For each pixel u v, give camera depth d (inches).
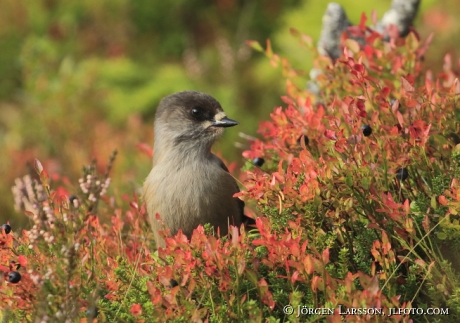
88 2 872.3
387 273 272.1
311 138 318.7
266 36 872.3
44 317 263.6
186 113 396.2
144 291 283.7
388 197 273.9
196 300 288.5
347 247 292.4
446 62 352.8
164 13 884.6
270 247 273.0
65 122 708.7
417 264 278.1
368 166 283.1
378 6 740.0
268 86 796.6
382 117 308.2
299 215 287.3
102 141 669.3
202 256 275.0
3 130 800.3
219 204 373.4
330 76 348.2
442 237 273.3
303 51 752.3
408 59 348.5
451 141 308.7
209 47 874.8
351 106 296.0
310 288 266.7
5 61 844.0
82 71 772.0
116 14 877.2
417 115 299.4
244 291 284.8
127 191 538.6
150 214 377.1
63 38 848.9
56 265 270.4
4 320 285.1
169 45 876.6
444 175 293.9
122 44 865.5
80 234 289.4
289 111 330.0
